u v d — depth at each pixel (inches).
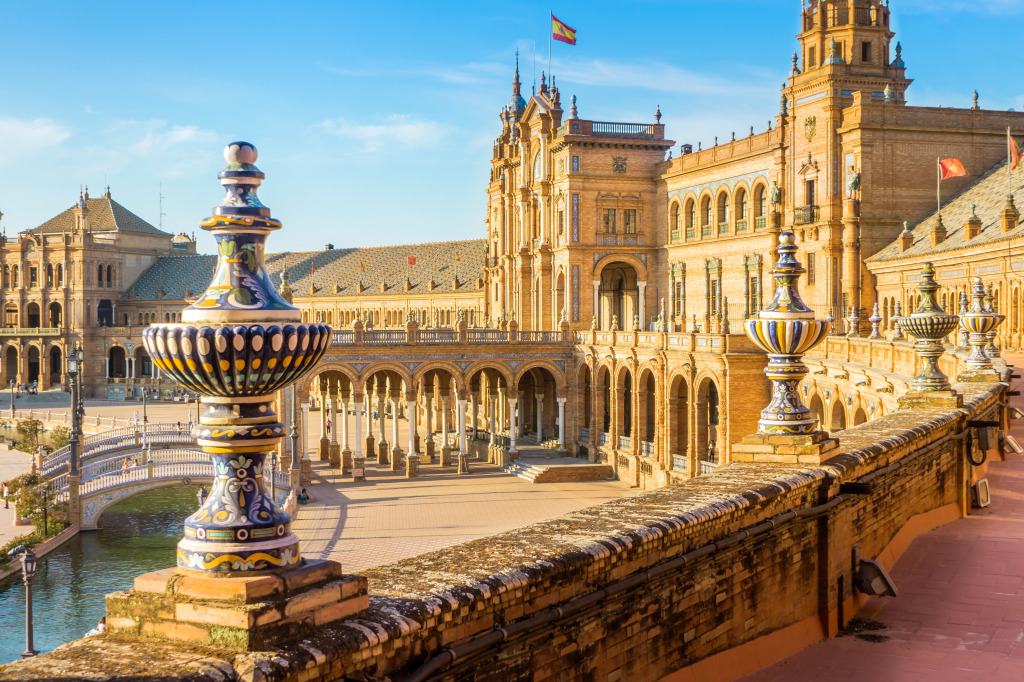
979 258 1937.7
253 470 313.4
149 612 300.0
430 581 350.3
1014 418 1167.0
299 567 309.3
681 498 492.7
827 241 2541.8
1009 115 2561.5
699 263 3152.1
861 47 2632.9
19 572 2048.5
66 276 6279.5
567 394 3240.7
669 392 2600.9
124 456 2834.6
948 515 789.9
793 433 598.2
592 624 400.5
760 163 2832.2
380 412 3307.1
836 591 565.3
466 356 3112.7
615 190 3361.2
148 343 306.3
